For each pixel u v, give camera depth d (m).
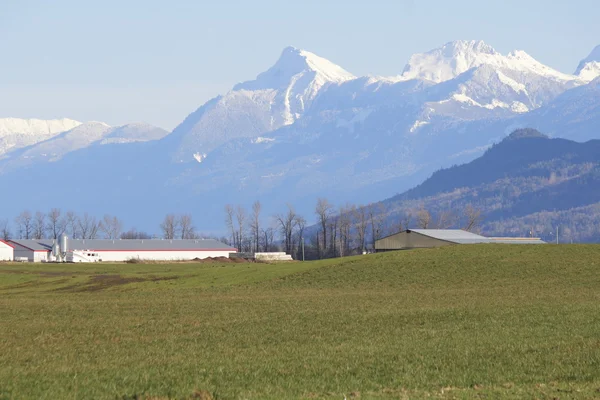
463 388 58.81
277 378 63.09
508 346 78.00
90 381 63.09
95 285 185.50
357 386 59.81
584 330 89.44
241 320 108.44
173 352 80.00
